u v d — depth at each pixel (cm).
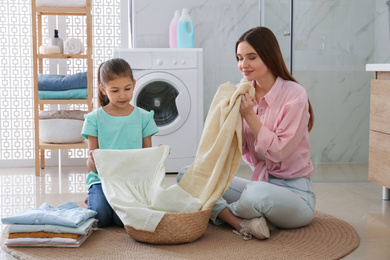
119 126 229
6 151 397
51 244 189
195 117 359
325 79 343
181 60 355
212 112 211
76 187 312
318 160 345
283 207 196
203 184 202
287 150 205
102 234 207
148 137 238
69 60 400
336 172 337
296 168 214
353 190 303
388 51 346
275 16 362
